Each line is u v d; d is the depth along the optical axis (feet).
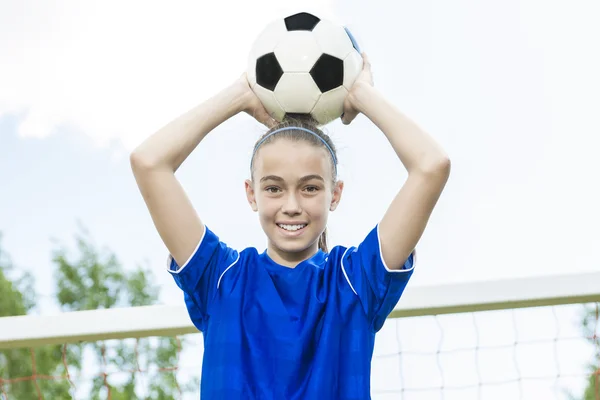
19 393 46.83
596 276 13.70
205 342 10.37
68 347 46.55
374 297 10.24
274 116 11.57
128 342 44.70
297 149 10.30
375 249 10.09
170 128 10.50
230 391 9.90
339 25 11.75
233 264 10.59
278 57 11.37
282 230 10.30
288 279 10.43
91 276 60.18
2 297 57.98
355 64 11.55
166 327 13.60
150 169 10.20
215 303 10.39
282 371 9.95
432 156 9.95
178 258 10.31
